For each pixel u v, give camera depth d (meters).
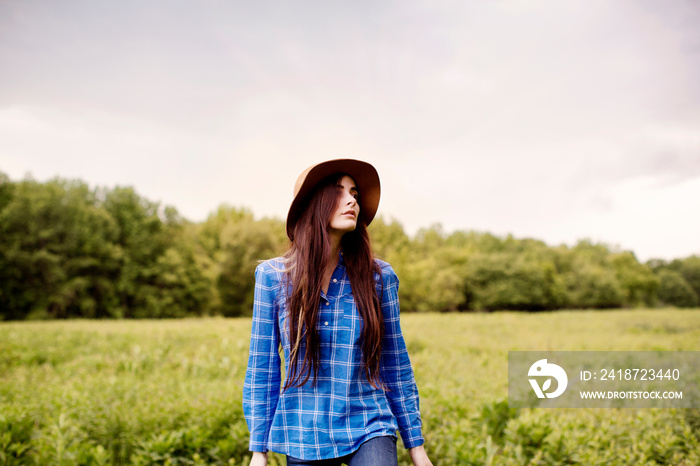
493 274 59.28
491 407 3.65
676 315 29.42
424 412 3.48
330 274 1.58
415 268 57.94
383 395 1.55
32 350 9.20
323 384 1.48
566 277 63.75
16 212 35.72
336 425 1.44
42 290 35.22
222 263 44.44
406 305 55.88
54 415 3.61
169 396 4.06
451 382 5.63
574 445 2.83
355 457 1.41
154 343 10.13
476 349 10.69
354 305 1.53
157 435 3.10
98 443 3.16
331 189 1.57
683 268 78.62
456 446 2.86
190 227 52.53
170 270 41.12
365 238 1.63
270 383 1.53
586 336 14.66
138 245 41.09
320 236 1.53
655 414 3.58
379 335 1.51
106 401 3.73
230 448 2.93
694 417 3.48
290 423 1.48
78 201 40.91
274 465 2.66
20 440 3.18
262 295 1.56
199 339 11.34
